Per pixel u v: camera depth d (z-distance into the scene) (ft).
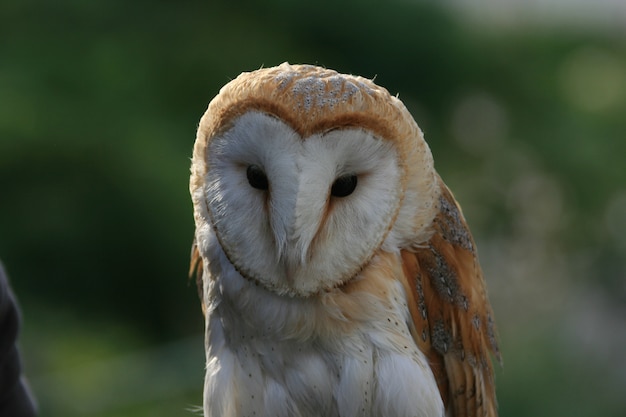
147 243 52.54
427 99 70.23
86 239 52.26
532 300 58.39
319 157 13.58
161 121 54.75
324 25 65.92
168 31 59.06
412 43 69.00
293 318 14.69
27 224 51.88
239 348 15.16
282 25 64.69
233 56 59.21
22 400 16.24
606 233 64.23
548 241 63.82
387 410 14.79
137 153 52.65
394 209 14.55
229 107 14.05
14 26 56.75
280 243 13.83
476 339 16.22
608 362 50.44
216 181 14.46
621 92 73.00
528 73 73.77
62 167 52.47
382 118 13.98
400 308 15.11
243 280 14.73
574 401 45.24
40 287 51.98
